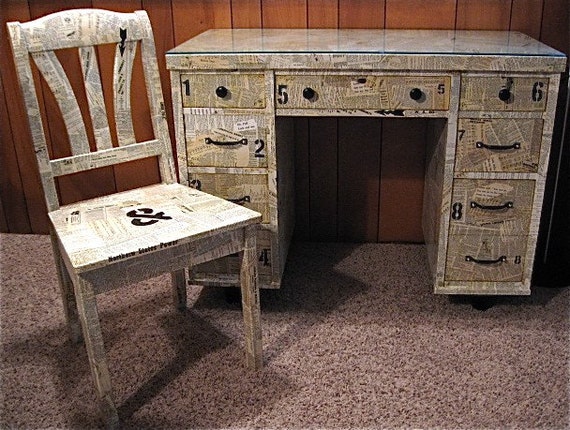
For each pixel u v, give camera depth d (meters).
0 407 1.52
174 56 1.65
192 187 1.80
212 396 1.54
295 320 1.85
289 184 2.11
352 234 2.37
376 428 1.42
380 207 2.31
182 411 1.50
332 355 1.69
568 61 1.91
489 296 1.88
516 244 1.78
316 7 2.09
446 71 1.61
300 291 2.01
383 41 1.82
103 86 2.25
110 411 1.42
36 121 1.51
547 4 1.98
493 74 1.60
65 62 2.21
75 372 1.65
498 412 1.47
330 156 2.26
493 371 1.61
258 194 1.79
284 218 1.98
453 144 1.69
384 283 2.06
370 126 2.20
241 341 1.77
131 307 1.95
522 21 2.01
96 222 1.47
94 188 2.44
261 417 1.47
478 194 1.73
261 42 1.83
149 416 1.48
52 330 1.84
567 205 1.90
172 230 1.42
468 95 1.63
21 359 1.71
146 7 2.14
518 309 1.89
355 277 2.10
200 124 1.73
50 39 1.52
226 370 1.64
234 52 1.65
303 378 1.60
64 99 1.56
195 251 1.42
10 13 2.17
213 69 1.66
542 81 1.60
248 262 1.52
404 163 2.23
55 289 2.08
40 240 2.46
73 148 1.60
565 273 1.99
